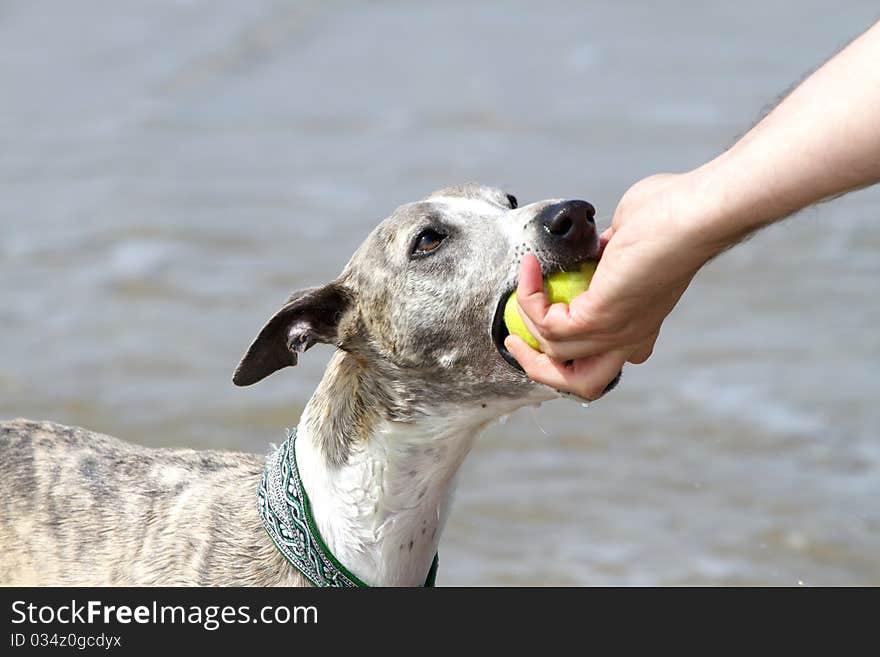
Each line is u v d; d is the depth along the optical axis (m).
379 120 24.30
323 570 6.98
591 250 6.30
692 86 25.86
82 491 7.62
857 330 14.30
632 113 24.00
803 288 15.60
